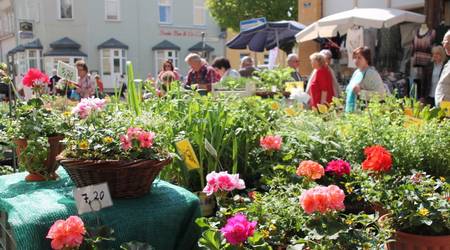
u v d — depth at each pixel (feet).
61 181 7.75
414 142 9.55
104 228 5.95
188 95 10.47
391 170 8.11
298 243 6.16
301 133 10.15
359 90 14.96
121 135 6.70
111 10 78.28
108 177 6.40
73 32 77.00
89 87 22.82
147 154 6.61
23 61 80.02
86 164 6.23
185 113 9.75
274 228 6.48
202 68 20.49
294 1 60.54
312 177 7.66
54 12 76.48
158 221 6.40
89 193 6.02
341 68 28.25
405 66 24.79
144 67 81.46
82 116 7.45
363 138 10.02
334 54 28.32
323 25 23.25
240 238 5.40
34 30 79.71
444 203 6.82
